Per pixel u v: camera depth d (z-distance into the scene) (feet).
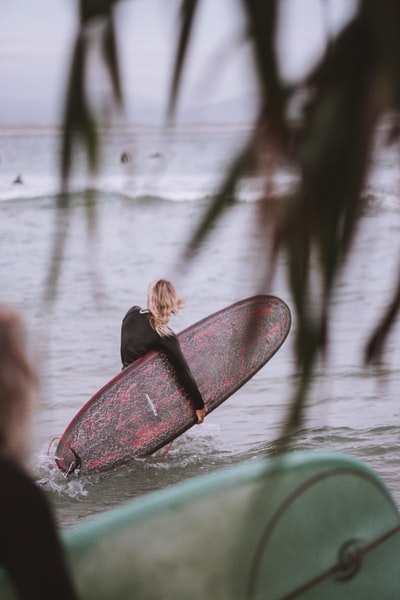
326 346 3.10
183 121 2.75
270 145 2.75
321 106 2.76
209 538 12.65
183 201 184.34
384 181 2.86
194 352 47.65
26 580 9.31
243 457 43.50
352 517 13.92
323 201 2.84
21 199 207.41
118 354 64.64
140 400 44.11
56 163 2.79
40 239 142.41
